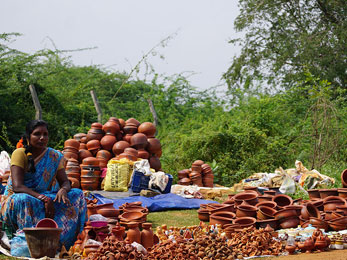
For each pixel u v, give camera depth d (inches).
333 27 1088.8
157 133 753.6
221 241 244.2
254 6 1155.3
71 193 249.0
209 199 455.2
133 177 426.9
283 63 1093.8
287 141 697.6
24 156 246.1
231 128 687.7
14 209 237.1
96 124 493.7
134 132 491.8
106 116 742.5
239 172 629.9
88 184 442.3
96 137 487.8
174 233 272.4
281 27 1143.0
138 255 215.9
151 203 390.9
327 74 1010.1
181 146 676.7
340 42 1029.8
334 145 600.4
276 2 1142.3
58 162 254.5
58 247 241.8
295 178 503.8
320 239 259.9
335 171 570.9
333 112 609.6
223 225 298.4
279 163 669.9
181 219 358.6
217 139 666.2
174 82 1135.0
